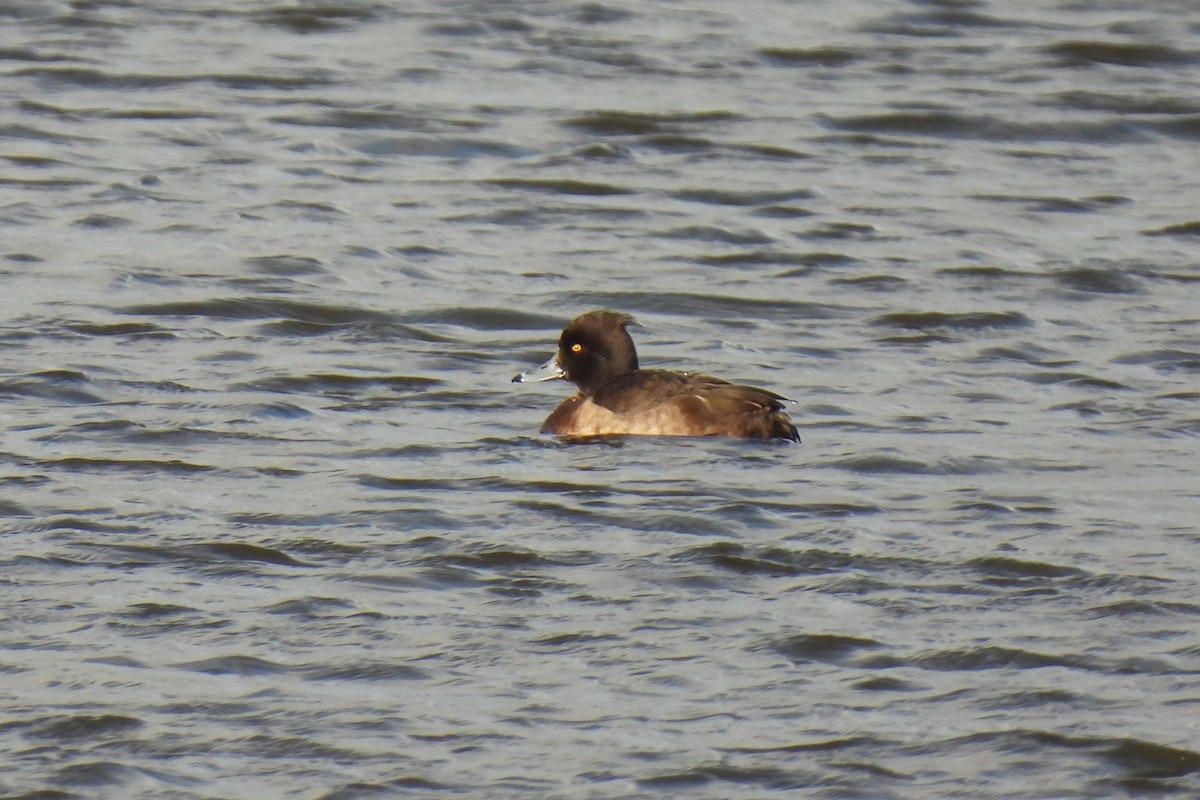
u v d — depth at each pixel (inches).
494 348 737.6
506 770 390.6
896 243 905.5
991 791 385.1
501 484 565.9
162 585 481.1
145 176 982.4
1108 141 1117.1
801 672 437.4
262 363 700.0
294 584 483.8
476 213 938.7
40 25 1300.4
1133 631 462.0
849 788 385.4
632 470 580.7
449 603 474.0
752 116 1132.5
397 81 1187.9
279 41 1283.2
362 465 584.1
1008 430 639.1
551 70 1221.7
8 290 787.4
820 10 1400.1
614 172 1018.1
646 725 410.6
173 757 394.0
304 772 389.1
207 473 572.7
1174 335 767.1
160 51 1245.1
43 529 518.6
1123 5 1423.5
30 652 440.1
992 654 446.9
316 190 970.7
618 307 799.7
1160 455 613.6
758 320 784.9
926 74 1232.2
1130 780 389.7
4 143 1035.9
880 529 533.0
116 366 689.0
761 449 605.0
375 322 764.0
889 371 716.0
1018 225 942.4
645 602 476.7
